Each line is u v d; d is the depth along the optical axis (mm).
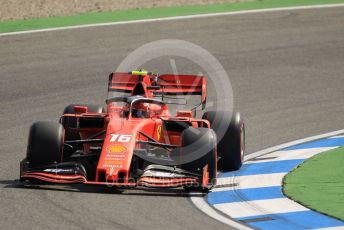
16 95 65938
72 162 40000
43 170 39656
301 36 91750
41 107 62094
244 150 49406
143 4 106938
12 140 52062
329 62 80812
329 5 108625
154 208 36688
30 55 80750
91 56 80875
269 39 90062
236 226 34344
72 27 92812
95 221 34250
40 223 33812
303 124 58188
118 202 37344
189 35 90750
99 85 70062
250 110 62500
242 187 41750
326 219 35750
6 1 103750
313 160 47562
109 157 38781
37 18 96562
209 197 39438
